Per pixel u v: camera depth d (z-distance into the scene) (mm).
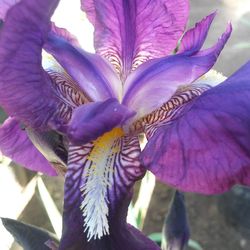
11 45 83
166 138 95
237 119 91
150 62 110
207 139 91
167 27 117
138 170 97
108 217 94
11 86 87
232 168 89
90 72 107
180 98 109
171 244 132
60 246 91
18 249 213
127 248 94
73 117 93
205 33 109
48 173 120
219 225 291
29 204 262
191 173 91
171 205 131
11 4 101
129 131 102
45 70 102
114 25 115
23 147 118
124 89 111
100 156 98
